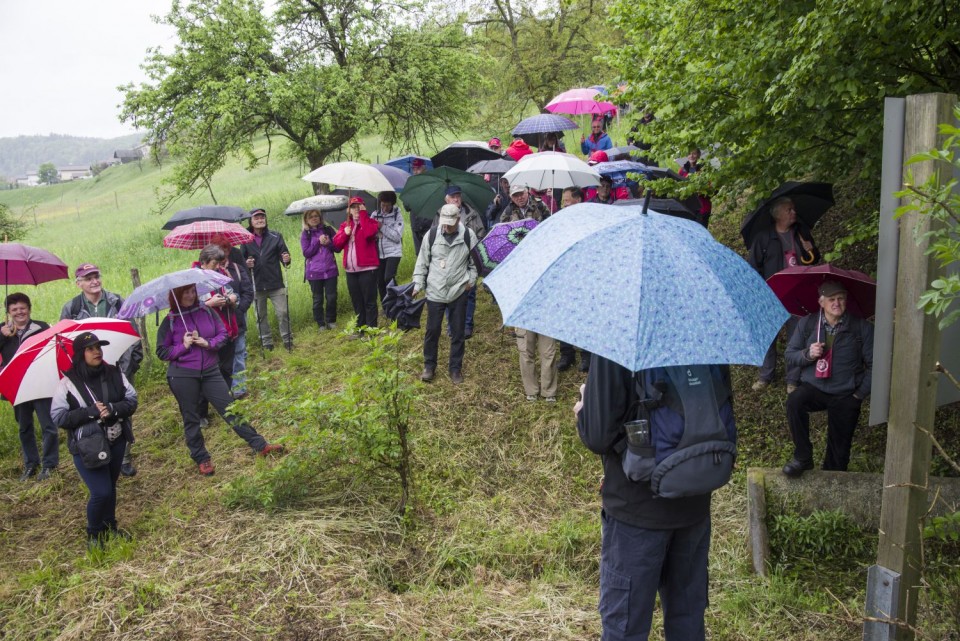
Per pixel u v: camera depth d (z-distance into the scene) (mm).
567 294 2490
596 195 8930
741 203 10336
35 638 4094
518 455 6695
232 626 4008
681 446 2553
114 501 5512
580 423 2762
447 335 8914
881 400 2896
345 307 10891
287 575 4496
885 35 4500
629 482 2736
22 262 7090
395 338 5406
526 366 7332
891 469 2869
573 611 4164
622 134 17422
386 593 4441
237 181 39719
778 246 6531
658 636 3824
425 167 11664
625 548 2773
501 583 4746
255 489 5602
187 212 9891
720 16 5703
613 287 2447
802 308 5309
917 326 2730
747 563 4656
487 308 9648
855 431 6195
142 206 41812
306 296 11219
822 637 3750
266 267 9156
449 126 20641
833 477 4762
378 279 9680
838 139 5684
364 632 3934
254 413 6105
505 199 10102
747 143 5930
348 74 18438
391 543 5176
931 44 4910
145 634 3971
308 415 5469
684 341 2352
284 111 17891
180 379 6328
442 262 7391
